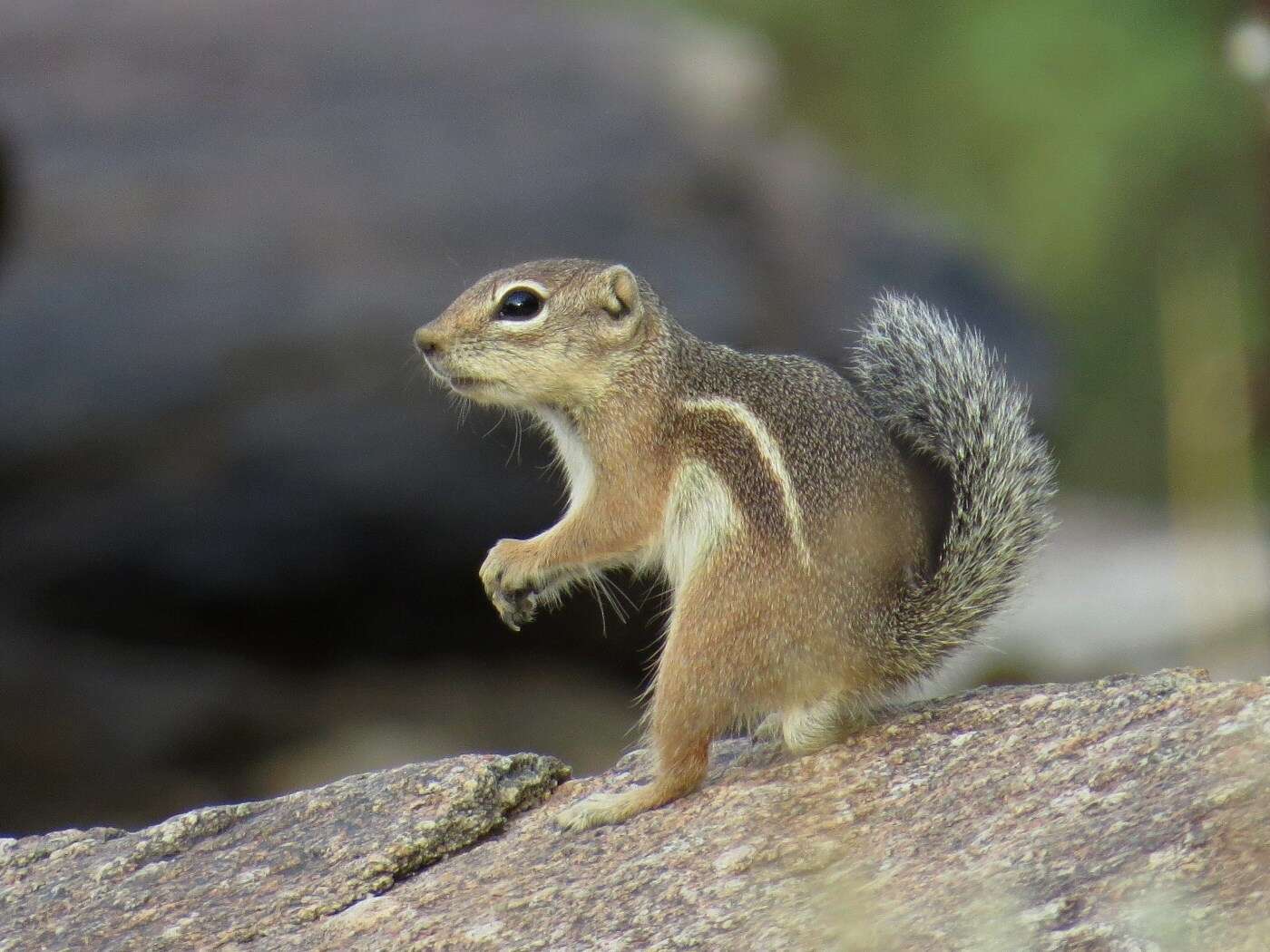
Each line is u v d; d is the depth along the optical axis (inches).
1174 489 384.5
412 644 669.3
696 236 660.7
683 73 761.6
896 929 193.6
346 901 238.7
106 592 628.4
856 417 261.9
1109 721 235.1
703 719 251.4
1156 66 927.7
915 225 739.4
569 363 280.8
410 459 614.2
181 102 687.7
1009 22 990.4
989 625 257.4
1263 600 498.9
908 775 235.8
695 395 273.6
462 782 261.6
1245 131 863.7
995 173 994.1
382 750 640.4
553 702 674.2
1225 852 190.1
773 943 200.1
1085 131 939.3
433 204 647.1
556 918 220.1
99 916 242.2
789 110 1071.6
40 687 628.1
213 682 650.2
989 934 186.5
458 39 743.7
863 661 249.8
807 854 220.1
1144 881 189.3
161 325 610.5
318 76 708.0
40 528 609.0
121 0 743.7
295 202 645.3
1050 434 720.3
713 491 262.7
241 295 616.1
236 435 606.5
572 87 721.0
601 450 278.4
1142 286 950.4
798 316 658.8
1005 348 710.5
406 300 618.2
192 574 625.3
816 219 703.7
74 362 604.1
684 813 244.8
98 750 625.6
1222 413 380.2
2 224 612.1
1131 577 743.1
